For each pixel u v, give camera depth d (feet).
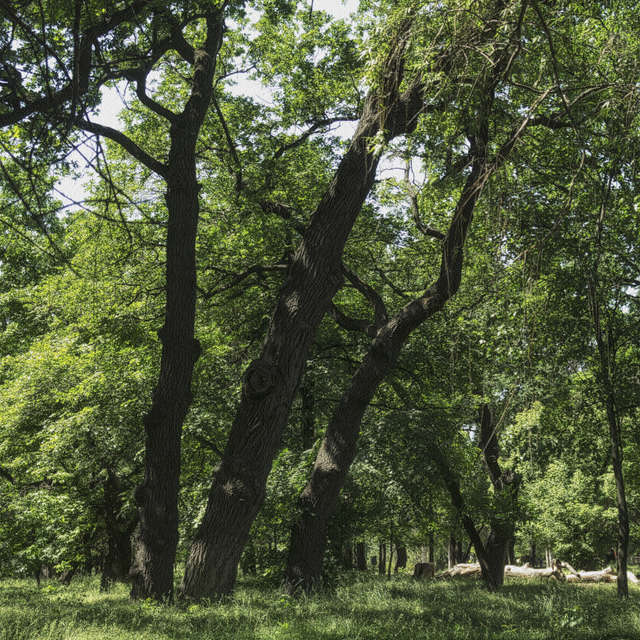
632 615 33.12
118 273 62.23
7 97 21.89
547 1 20.86
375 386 45.37
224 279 58.65
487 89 20.58
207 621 26.55
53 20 23.59
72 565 69.41
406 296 64.85
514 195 19.83
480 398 55.72
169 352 37.32
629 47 20.17
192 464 64.34
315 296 36.55
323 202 36.91
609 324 46.96
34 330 88.84
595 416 57.57
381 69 23.97
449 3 20.25
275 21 46.50
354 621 27.50
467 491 71.72
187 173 38.47
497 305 35.50
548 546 125.39
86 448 63.16
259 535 54.75
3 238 26.76
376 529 71.15
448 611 34.30
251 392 35.45
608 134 20.20
